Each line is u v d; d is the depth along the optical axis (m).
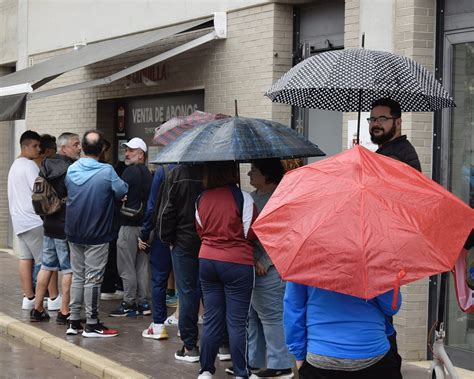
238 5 10.71
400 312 8.22
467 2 8.03
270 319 7.16
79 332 9.52
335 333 4.38
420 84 5.70
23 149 10.72
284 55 10.30
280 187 4.48
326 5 9.93
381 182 4.23
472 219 4.21
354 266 3.99
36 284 10.30
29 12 16.28
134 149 10.13
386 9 8.47
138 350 8.73
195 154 6.79
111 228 9.24
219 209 6.93
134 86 13.15
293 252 4.13
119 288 11.70
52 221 9.86
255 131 6.89
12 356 8.99
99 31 13.94
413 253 4.00
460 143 8.16
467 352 8.08
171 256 8.56
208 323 7.14
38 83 13.10
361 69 5.71
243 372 7.05
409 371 7.84
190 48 10.73
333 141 9.80
